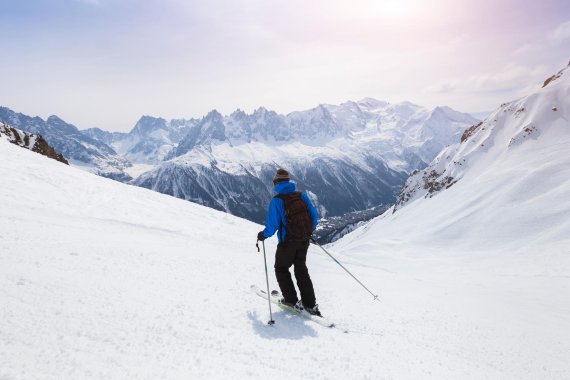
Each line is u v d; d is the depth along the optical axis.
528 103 170.00
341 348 4.57
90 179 22.64
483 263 61.94
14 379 2.89
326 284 8.80
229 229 19.27
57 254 7.10
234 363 3.75
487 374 4.67
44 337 3.73
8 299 4.54
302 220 5.48
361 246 94.38
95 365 3.34
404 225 124.81
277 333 4.79
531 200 88.75
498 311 9.01
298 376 3.68
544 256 56.69
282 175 5.65
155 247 9.66
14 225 9.52
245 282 7.32
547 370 5.41
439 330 6.27
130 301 5.12
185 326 4.54
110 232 11.55
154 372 3.35
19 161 21.30
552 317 9.59
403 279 12.34
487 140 171.75
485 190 107.88
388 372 4.08
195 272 7.41
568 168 97.69
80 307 4.65
